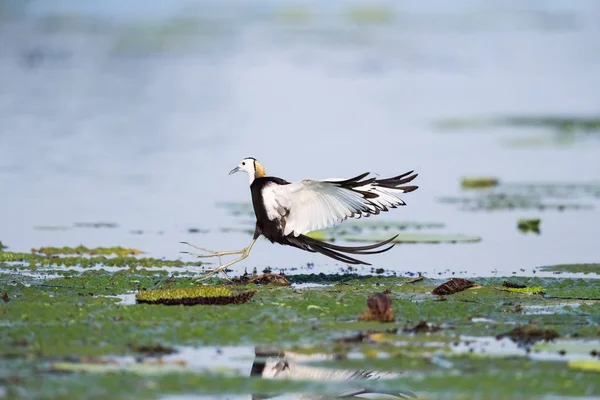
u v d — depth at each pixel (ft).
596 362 36.24
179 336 39.65
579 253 60.13
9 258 55.83
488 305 45.01
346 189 45.88
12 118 115.65
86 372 35.17
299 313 43.39
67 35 177.27
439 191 83.25
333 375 35.91
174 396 33.47
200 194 80.79
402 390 34.14
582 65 165.37
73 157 96.17
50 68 150.30
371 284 50.19
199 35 182.91
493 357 37.37
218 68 154.92
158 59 160.45
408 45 179.93
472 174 90.68
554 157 99.30
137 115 119.55
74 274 51.75
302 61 162.61
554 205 76.79
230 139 106.22
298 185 46.42
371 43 181.16
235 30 191.21
